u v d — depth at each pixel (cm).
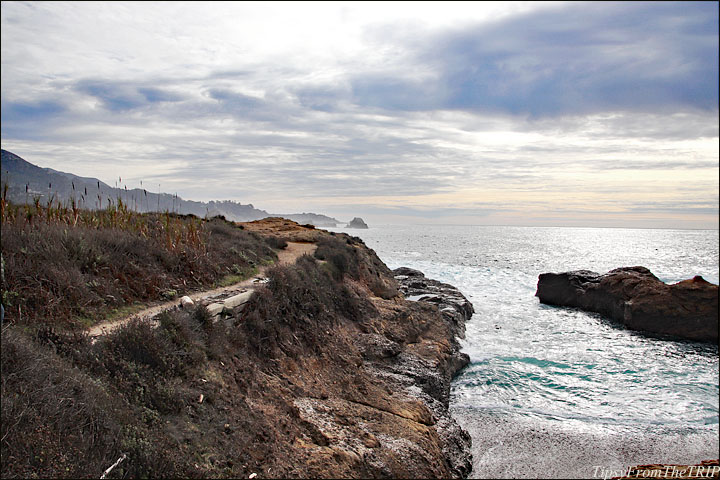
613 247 14325
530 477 1294
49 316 877
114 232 1454
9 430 515
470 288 5022
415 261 7912
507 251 11406
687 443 1565
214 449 754
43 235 1180
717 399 1995
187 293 1349
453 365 2178
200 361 928
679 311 3125
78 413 599
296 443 929
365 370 1578
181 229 1852
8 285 899
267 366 1185
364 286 2573
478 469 1328
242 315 1270
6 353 599
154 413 715
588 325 3391
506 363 2380
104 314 1012
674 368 2442
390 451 1088
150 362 814
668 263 8581
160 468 624
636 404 1925
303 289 1666
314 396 1207
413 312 2406
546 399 1931
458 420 1661
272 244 2878
